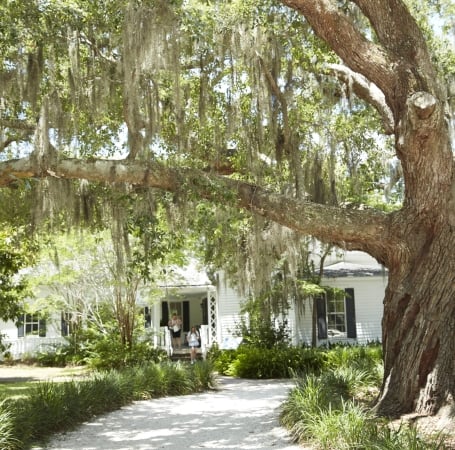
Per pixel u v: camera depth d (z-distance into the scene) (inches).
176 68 353.4
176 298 1082.7
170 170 366.9
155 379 510.6
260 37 393.4
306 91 485.4
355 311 810.8
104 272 741.3
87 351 808.3
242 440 311.6
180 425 365.1
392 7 337.1
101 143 473.4
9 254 585.0
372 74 338.0
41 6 358.9
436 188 323.3
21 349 920.3
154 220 402.6
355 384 436.1
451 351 320.5
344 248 371.6
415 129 308.7
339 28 334.0
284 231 476.1
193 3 388.5
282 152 442.3
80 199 428.8
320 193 474.6
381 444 237.0
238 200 367.9
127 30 341.4
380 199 690.2
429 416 311.1
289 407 343.3
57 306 815.7
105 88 384.2
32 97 372.2
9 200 485.7
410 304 333.7
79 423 370.0
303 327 797.2
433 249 330.0
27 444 303.7
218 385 592.4
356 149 542.0
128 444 308.5
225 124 454.6
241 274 524.7
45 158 356.5
